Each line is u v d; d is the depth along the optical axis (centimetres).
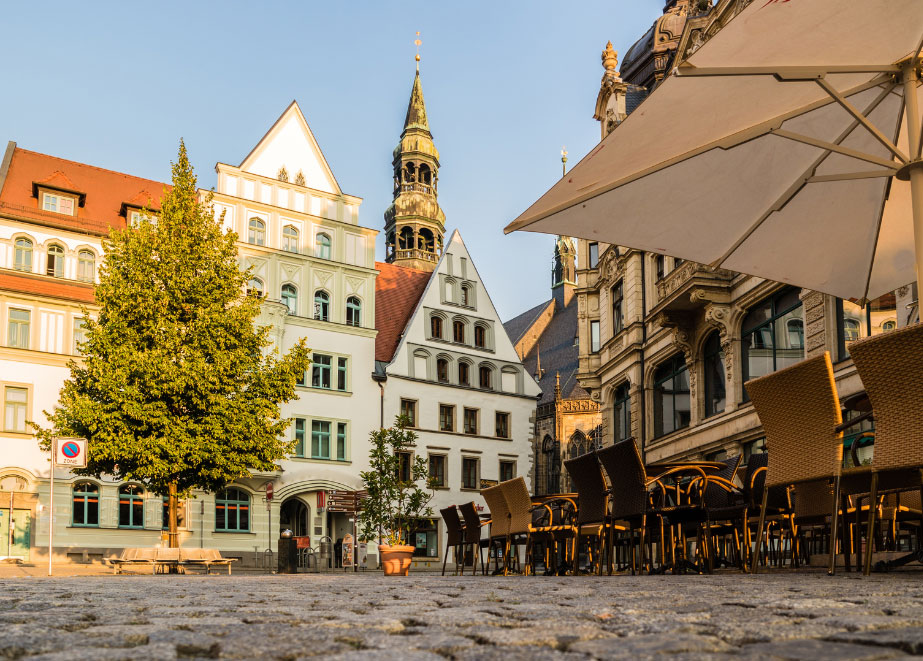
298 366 2756
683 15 3150
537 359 8038
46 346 3844
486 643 269
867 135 859
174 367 2533
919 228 723
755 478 852
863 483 638
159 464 2498
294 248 4581
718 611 342
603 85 3216
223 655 255
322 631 304
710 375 2459
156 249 2656
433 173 7569
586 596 457
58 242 4009
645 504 857
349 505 4141
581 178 761
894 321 1719
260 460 2653
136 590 623
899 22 665
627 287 2977
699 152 768
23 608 423
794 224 895
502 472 5172
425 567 4700
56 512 3716
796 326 2036
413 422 4819
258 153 4559
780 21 622
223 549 4028
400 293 5388
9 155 4203
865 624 279
